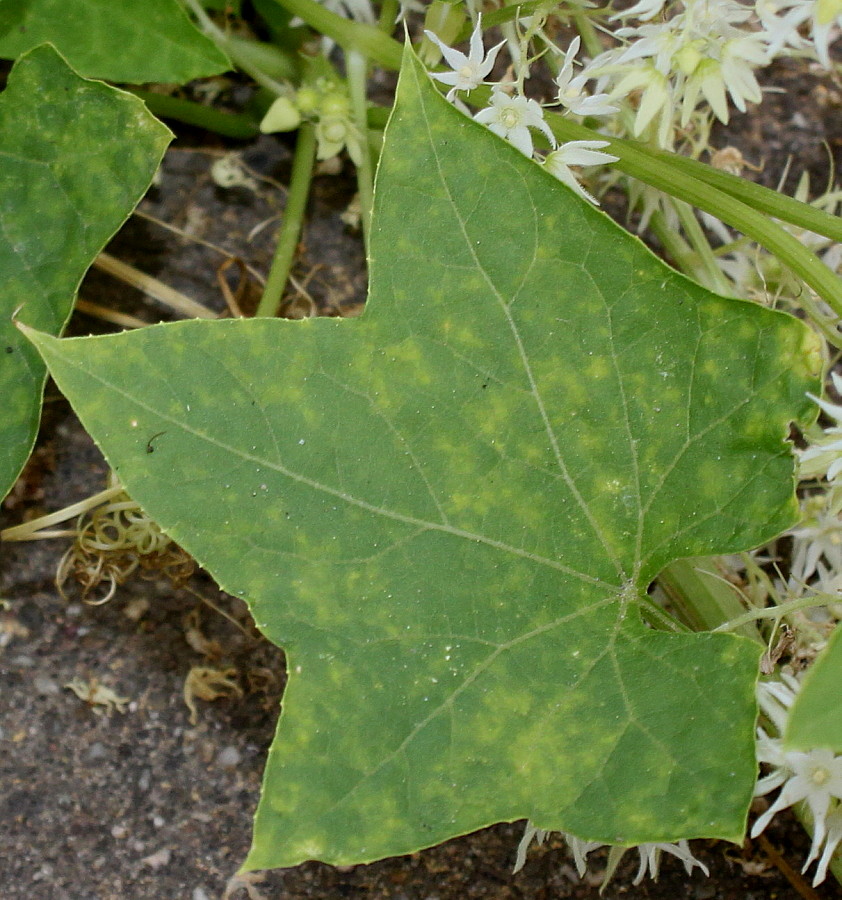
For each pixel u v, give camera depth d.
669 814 0.25
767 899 0.34
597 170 0.36
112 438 0.24
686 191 0.30
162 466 0.25
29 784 0.34
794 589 0.32
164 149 0.30
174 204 0.37
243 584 0.25
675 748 0.26
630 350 0.26
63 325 0.30
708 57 0.28
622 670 0.26
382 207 0.25
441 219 0.25
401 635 0.26
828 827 0.28
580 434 0.26
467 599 0.26
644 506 0.26
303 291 0.36
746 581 0.35
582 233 0.25
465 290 0.26
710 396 0.26
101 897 0.33
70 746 0.34
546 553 0.26
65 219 0.30
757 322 0.25
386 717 0.25
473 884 0.34
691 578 0.32
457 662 0.26
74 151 0.30
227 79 0.38
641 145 0.31
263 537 0.25
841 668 0.22
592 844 0.30
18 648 0.35
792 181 0.39
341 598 0.25
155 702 0.35
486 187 0.25
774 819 0.34
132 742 0.34
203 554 0.25
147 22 0.31
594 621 0.26
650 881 0.34
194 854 0.34
